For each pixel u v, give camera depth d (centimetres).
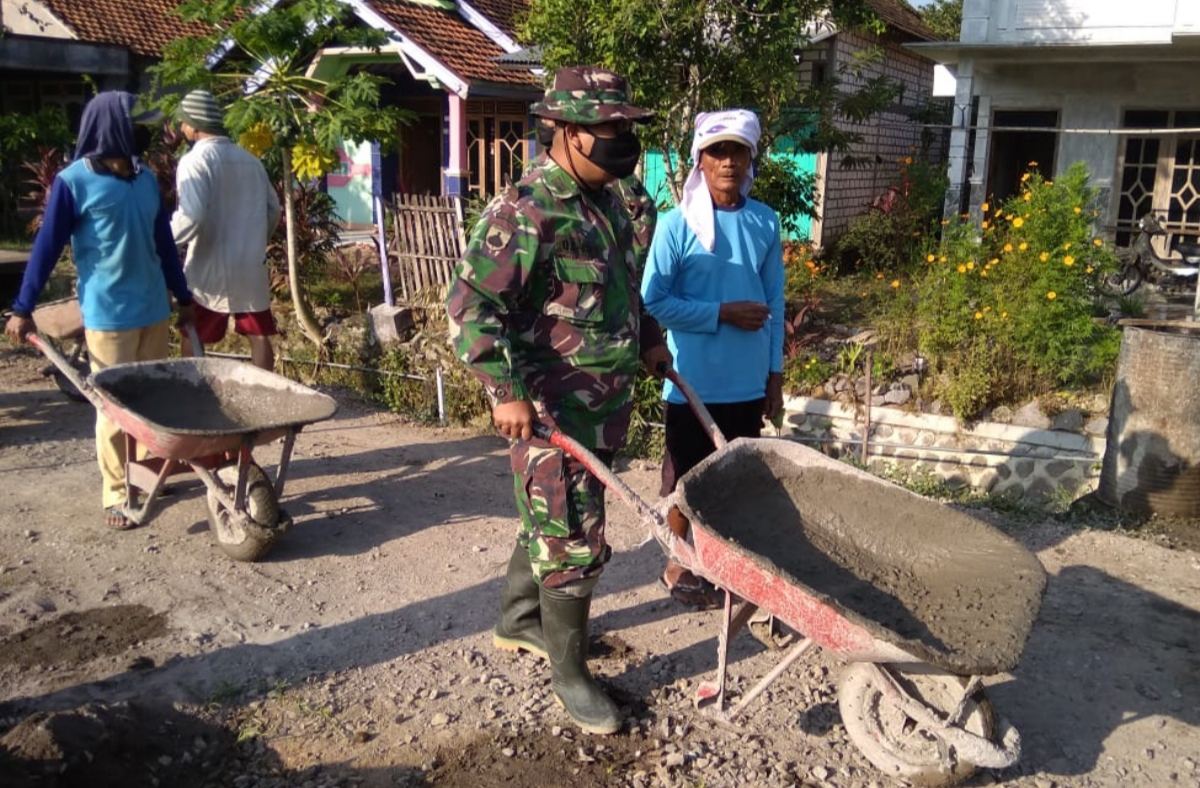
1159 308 1002
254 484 465
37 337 486
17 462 617
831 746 339
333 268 1040
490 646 403
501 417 308
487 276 308
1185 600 441
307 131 818
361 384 795
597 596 448
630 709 359
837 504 350
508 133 1598
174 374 500
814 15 824
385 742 342
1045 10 1217
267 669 385
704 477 331
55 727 305
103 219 488
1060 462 615
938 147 1848
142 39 1758
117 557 480
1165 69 1235
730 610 325
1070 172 741
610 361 329
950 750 305
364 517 536
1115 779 322
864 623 267
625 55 783
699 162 389
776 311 413
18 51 1495
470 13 1427
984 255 714
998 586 303
